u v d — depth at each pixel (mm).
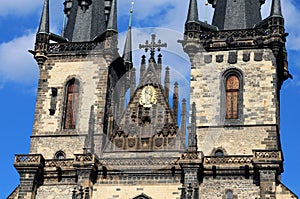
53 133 98938
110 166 93562
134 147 96062
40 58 103688
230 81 97938
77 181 92312
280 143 98625
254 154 89000
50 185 94562
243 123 94500
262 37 98125
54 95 101625
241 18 102500
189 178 89125
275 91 95625
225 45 98875
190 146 90750
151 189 92000
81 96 100750
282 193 88438
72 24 107938
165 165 92375
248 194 89312
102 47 102812
